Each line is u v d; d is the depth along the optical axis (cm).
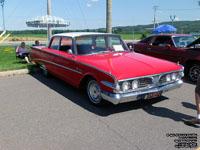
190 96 508
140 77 374
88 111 414
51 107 436
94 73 405
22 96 505
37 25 1230
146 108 431
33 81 649
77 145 294
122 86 362
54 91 546
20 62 917
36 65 825
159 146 292
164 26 1986
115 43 551
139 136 319
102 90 387
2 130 338
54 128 344
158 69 403
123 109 426
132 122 366
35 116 391
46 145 294
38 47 708
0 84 613
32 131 334
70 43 516
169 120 374
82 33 532
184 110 420
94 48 509
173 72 429
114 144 296
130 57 464
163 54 768
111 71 372
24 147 289
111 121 370
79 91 548
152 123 362
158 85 404
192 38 792
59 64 549
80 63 449
